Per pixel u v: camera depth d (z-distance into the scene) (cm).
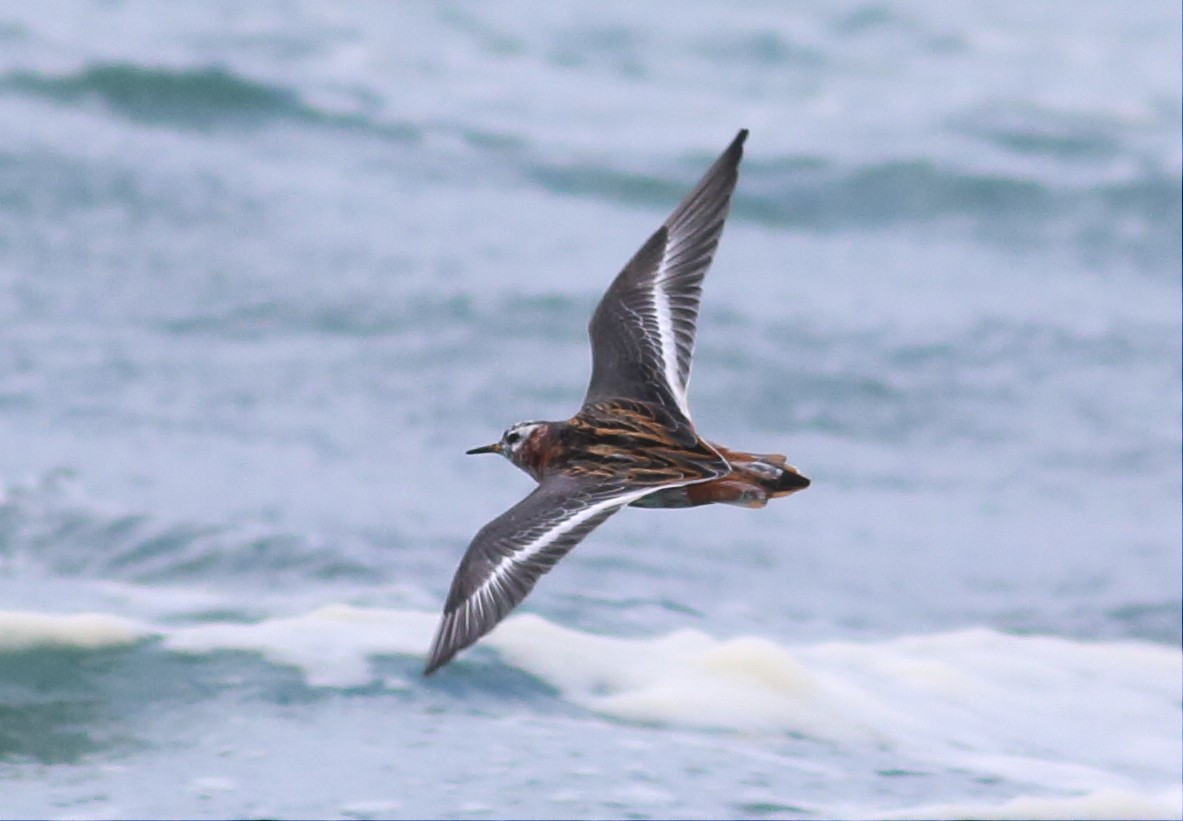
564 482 756
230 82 2592
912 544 1556
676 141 2641
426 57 2928
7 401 1681
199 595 1252
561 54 3042
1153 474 1741
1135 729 1138
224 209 2216
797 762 1012
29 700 1028
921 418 1848
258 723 1014
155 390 1753
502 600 692
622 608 1291
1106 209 2466
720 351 1962
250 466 1591
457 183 2422
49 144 2320
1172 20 3528
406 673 1087
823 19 3362
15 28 2733
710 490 777
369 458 1652
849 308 2120
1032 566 1516
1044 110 2862
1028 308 2156
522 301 2047
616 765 980
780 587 1429
